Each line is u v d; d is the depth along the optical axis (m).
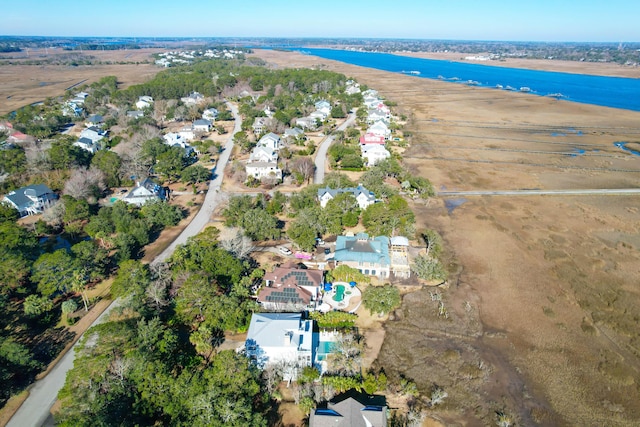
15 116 182.50
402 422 49.28
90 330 53.38
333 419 45.72
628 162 148.25
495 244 91.56
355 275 75.25
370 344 62.03
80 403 45.06
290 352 55.62
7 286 65.75
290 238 87.88
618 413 52.25
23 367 53.34
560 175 135.50
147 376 47.75
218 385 47.78
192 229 94.19
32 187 102.69
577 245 91.56
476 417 50.97
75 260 70.06
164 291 66.38
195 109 197.88
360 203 102.12
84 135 151.00
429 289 75.25
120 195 110.94
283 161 132.75
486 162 147.88
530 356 60.88
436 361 59.31
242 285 69.12
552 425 50.44
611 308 71.19
